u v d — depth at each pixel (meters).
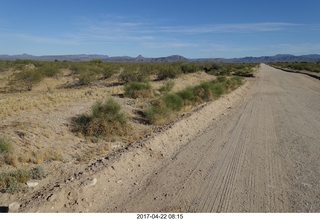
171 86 21.08
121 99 15.73
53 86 26.92
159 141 8.45
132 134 9.16
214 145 8.84
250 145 8.91
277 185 5.99
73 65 37.66
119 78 30.91
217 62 52.81
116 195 5.38
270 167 7.05
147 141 8.03
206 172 6.63
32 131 8.02
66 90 24.19
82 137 8.34
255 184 6.02
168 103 12.62
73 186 5.14
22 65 40.31
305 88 29.83
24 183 5.29
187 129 10.52
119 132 9.02
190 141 9.32
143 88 17.25
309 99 21.00
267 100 20.08
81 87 26.50
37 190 5.11
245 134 10.27
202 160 7.46
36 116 9.98
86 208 4.82
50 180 5.55
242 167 7.01
